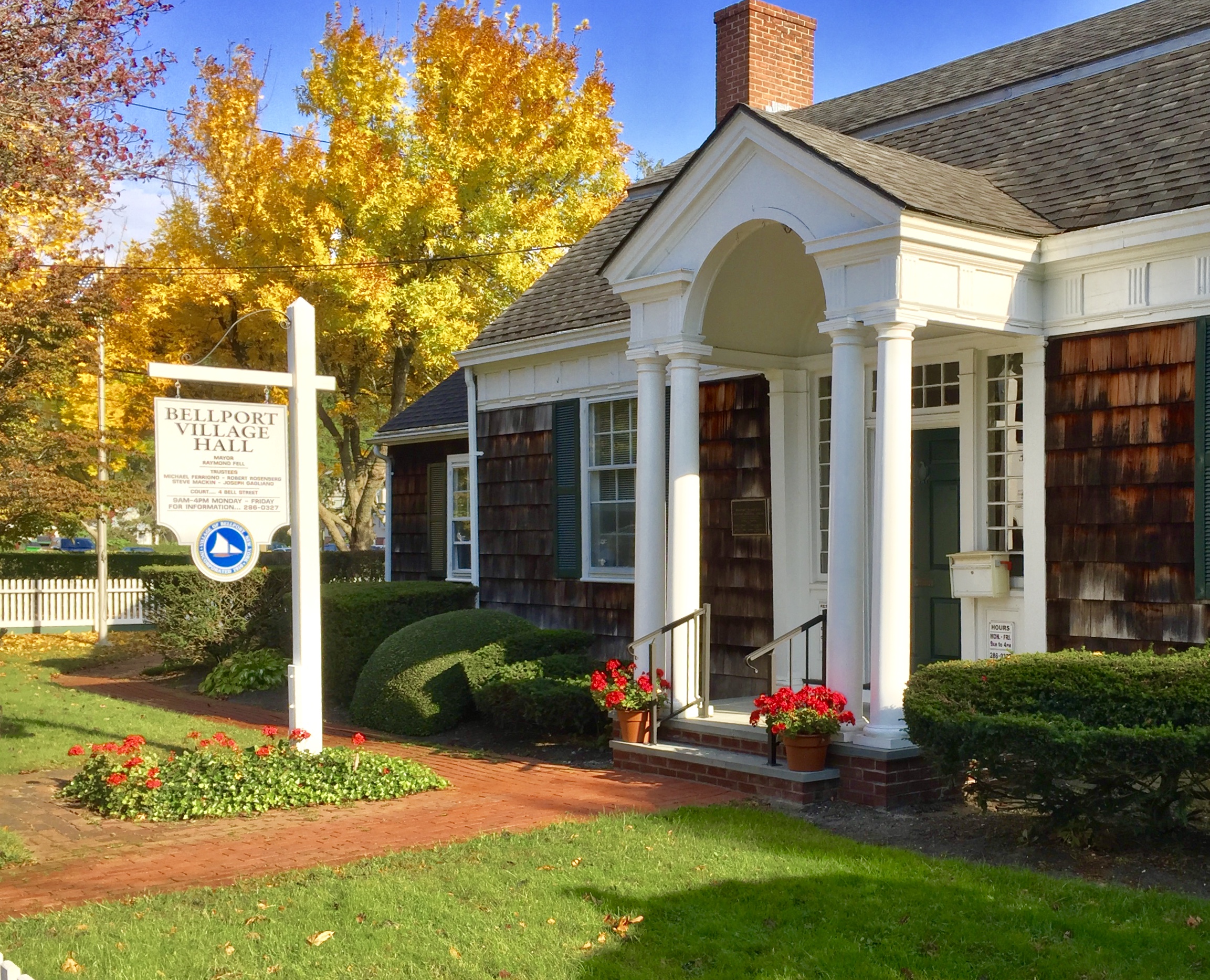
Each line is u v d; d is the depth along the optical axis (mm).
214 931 5094
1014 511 8812
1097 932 4930
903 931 5023
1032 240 8219
